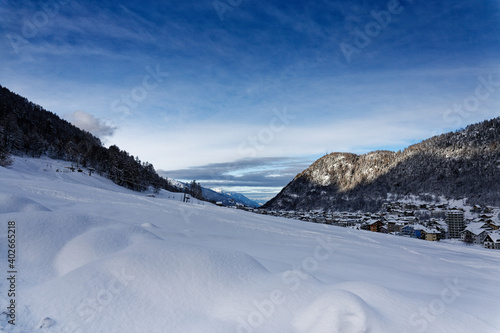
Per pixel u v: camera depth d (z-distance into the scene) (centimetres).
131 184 8838
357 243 2131
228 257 767
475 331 545
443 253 2162
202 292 625
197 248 773
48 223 915
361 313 527
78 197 2758
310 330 514
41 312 520
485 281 1259
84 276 620
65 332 480
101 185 7281
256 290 651
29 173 6366
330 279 960
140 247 757
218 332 505
